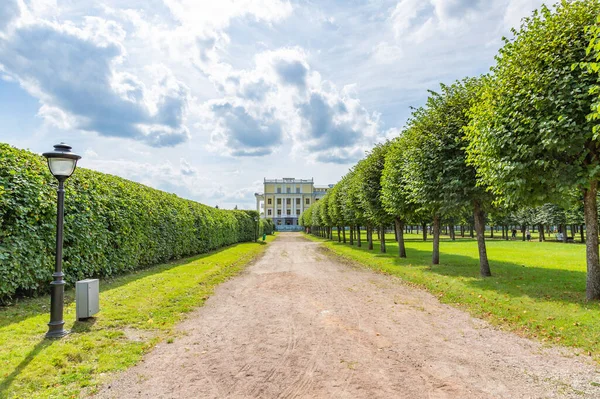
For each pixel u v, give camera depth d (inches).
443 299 334.3
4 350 179.2
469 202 412.8
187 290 359.6
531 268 478.9
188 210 730.8
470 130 362.3
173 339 217.6
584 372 168.2
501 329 240.2
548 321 240.4
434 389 150.5
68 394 144.1
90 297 241.3
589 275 286.0
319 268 594.2
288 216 4099.4
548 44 273.6
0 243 252.8
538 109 272.1
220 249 995.9
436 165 442.0
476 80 450.9
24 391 143.1
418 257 676.7
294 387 152.8
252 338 221.1
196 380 160.1
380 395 144.9
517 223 1625.2
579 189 296.7
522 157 290.5
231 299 340.2
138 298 310.8
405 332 232.7
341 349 200.7
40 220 292.7
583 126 256.4
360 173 821.9
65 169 214.7
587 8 268.5
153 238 540.1
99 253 371.9
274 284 428.5
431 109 482.3
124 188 458.3
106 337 212.8
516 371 169.9
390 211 628.7
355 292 373.4
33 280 282.7
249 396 144.7
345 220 1150.3
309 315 278.1
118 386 153.3
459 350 199.2
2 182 255.6
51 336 203.6
